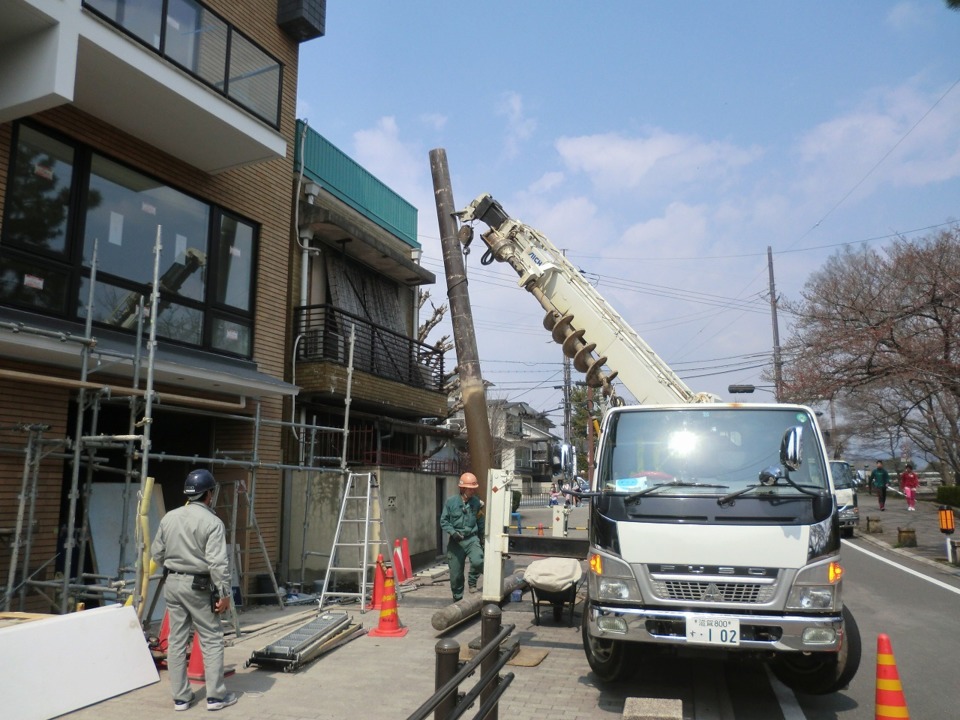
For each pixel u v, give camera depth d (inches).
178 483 466.0
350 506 490.3
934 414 1278.3
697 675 267.9
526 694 241.1
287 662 266.4
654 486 235.9
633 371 327.0
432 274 740.0
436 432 762.8
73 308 346.3
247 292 465.4
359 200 679.7
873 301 815.7
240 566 429.4
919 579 507.5
